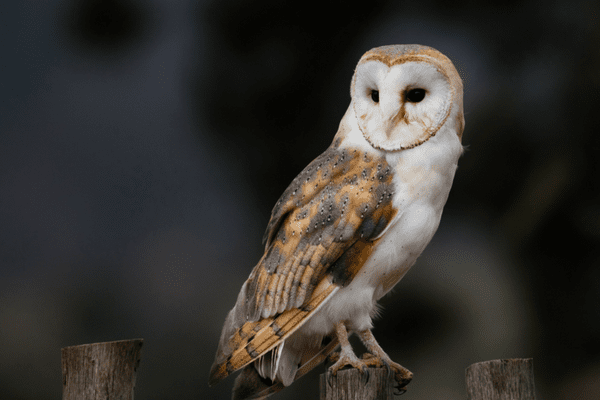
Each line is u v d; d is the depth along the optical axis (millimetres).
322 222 7680
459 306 11578
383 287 7719
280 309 7680
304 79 13375
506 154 12438
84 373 7613
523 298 11797
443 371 10961
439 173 7680
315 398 10812
